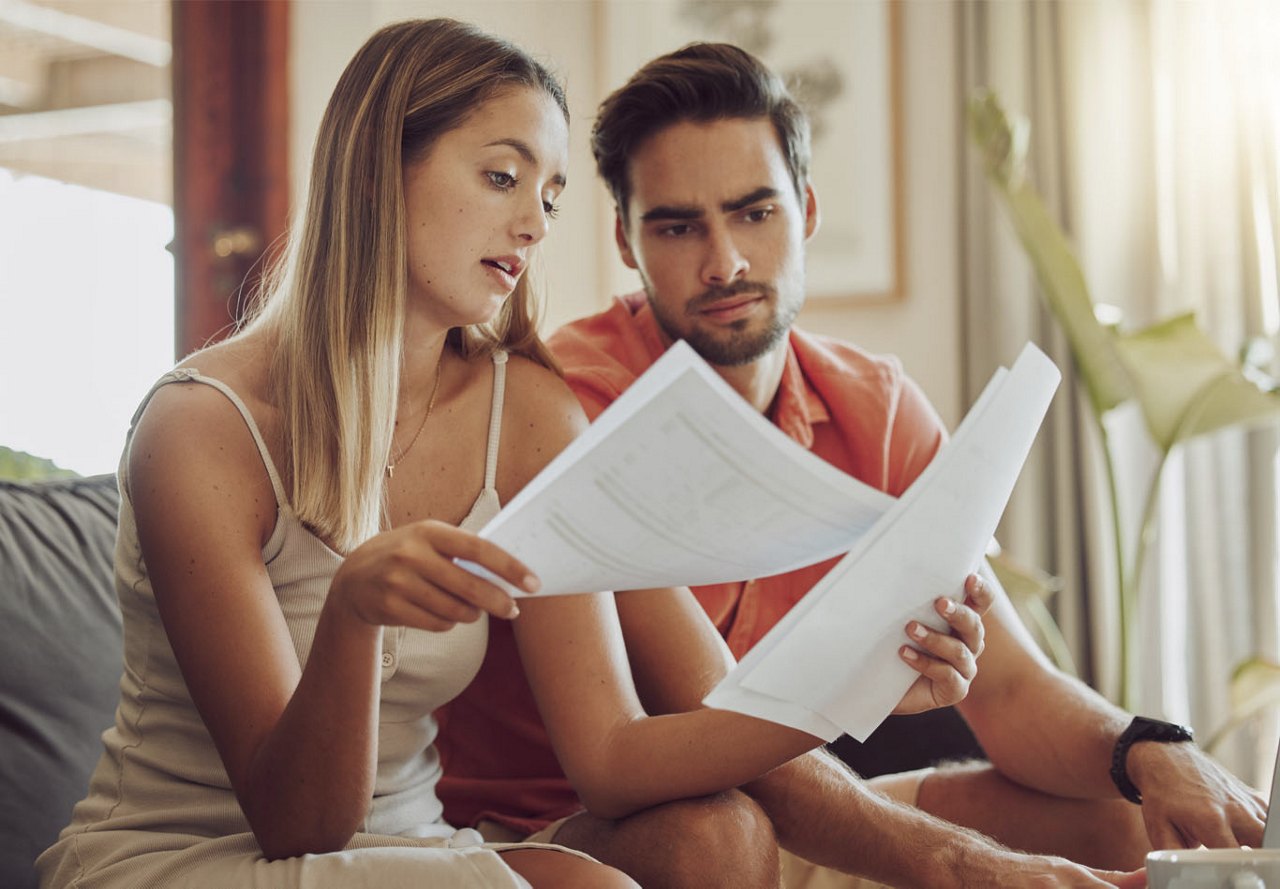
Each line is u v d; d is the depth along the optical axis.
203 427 1.07
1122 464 3.15
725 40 3.49
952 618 0.91
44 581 1.36
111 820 1.10
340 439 1.10
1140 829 1.33
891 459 1.62
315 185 1.15
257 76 2.82
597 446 0.76
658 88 1.50
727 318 1.50
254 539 1.06
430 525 0.84
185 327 2.76
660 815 1.11
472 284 1.14
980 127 2.68
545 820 1.39
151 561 1.04
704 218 1.49
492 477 1.25
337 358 1.11
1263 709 2.96
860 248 3.40
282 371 1.13
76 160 2.75
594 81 3.52
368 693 0.90
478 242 1.13
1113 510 2.69
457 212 1.12
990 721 1.38
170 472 1.04
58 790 1.27
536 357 1.32
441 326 1.18
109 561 1.44
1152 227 3.17
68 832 1.13
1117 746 1.26
